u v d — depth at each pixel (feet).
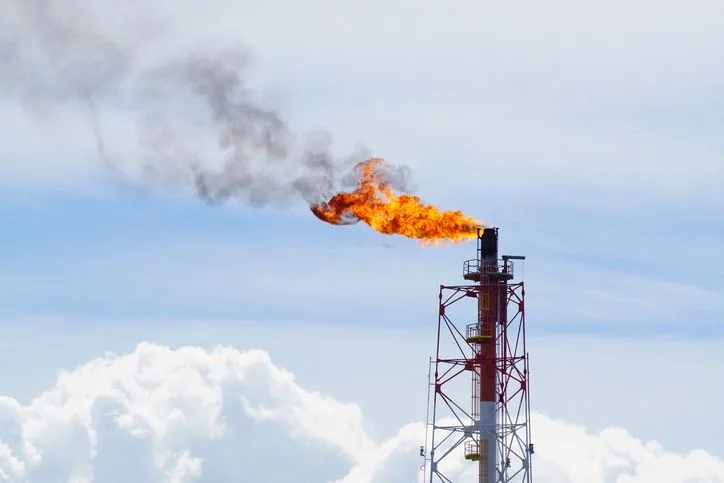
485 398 463.42
